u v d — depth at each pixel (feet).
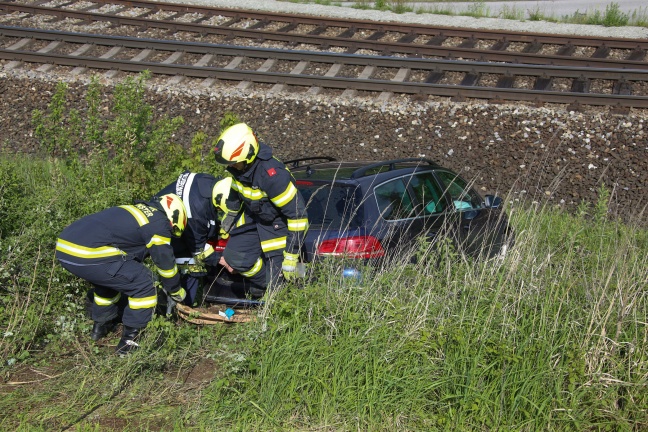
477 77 89.71
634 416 32.40
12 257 41.78
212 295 43.62
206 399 34.19
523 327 35.86
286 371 33.91
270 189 37.78
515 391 33.06
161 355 37.22
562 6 142.61
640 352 34.27
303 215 38.58
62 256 36.68
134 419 32.83
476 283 38.65
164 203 37.88
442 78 89.97
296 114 80.64
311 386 33.86
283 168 38.24
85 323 41.19
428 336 35.14
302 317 36.29
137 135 61.41
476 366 33.68
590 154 70.28
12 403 33.63
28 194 55.98
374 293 37.68
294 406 33.19
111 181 53.88
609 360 34.14
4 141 78.89
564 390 33.24
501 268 40.47
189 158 60.08
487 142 73.67
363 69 92.89
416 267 40.06
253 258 41.04
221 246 43.14
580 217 54.13
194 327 41.63
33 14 113.39
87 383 35.55
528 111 76.84
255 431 32.12
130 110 61.36
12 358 36.83
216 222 42.29
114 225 36.81
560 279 39.32
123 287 37.50
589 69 86.28
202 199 40.34
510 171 70.13
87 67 92.38
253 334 35.19
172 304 40.60
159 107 83.05
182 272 41.70
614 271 40.16
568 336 35.04
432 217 46.42
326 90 86.12
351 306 36.78
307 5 126.72
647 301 37.93
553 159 70.38
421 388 33.63
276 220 40.01
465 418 32.78
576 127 73.61
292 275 38.93
